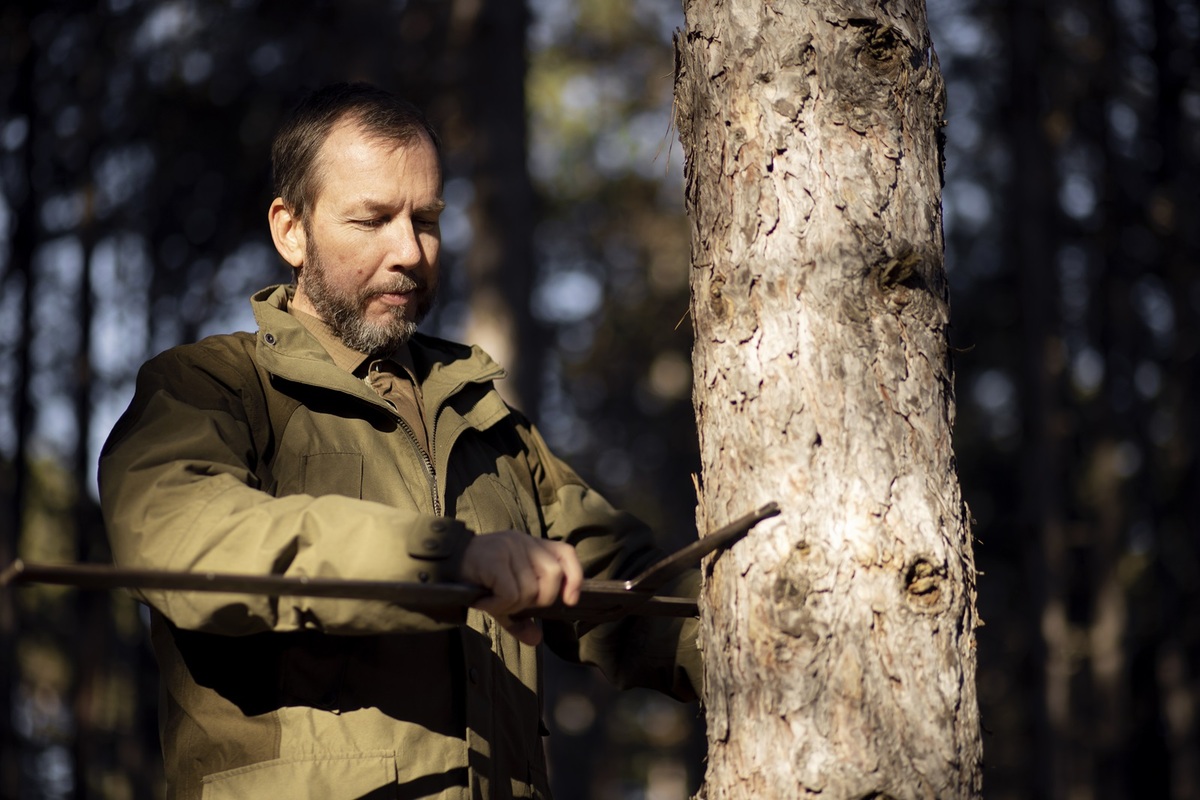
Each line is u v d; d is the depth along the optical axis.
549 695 9.09
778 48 1.86
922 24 1.93
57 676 11.23
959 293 12.58
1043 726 10.16
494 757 1.93
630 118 13.25
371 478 1.94
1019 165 10.87
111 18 8.89
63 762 10.45
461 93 9.53
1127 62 10.66
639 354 16.14
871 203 1.82
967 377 13.91
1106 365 12.43
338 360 2.11
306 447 1.94
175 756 1.84
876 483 1.76
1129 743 12.84
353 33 7.96
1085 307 12.56
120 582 1.45
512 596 1.63
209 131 9.01
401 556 1.63
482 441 2.17
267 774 1.77
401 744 1.81
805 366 1.79
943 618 1.75
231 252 9.06
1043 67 10.95
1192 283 11.09
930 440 1.80
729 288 1.86
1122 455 13.41
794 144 1.84
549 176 13.98
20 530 9.14
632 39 12.77
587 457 17.41
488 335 8.21
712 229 1.90
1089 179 11.47
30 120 8.90
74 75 8.93
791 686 1.72
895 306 1.82
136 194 9.11
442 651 1.90
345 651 1.82
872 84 1.85
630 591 1.79
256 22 8.94
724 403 1.85
